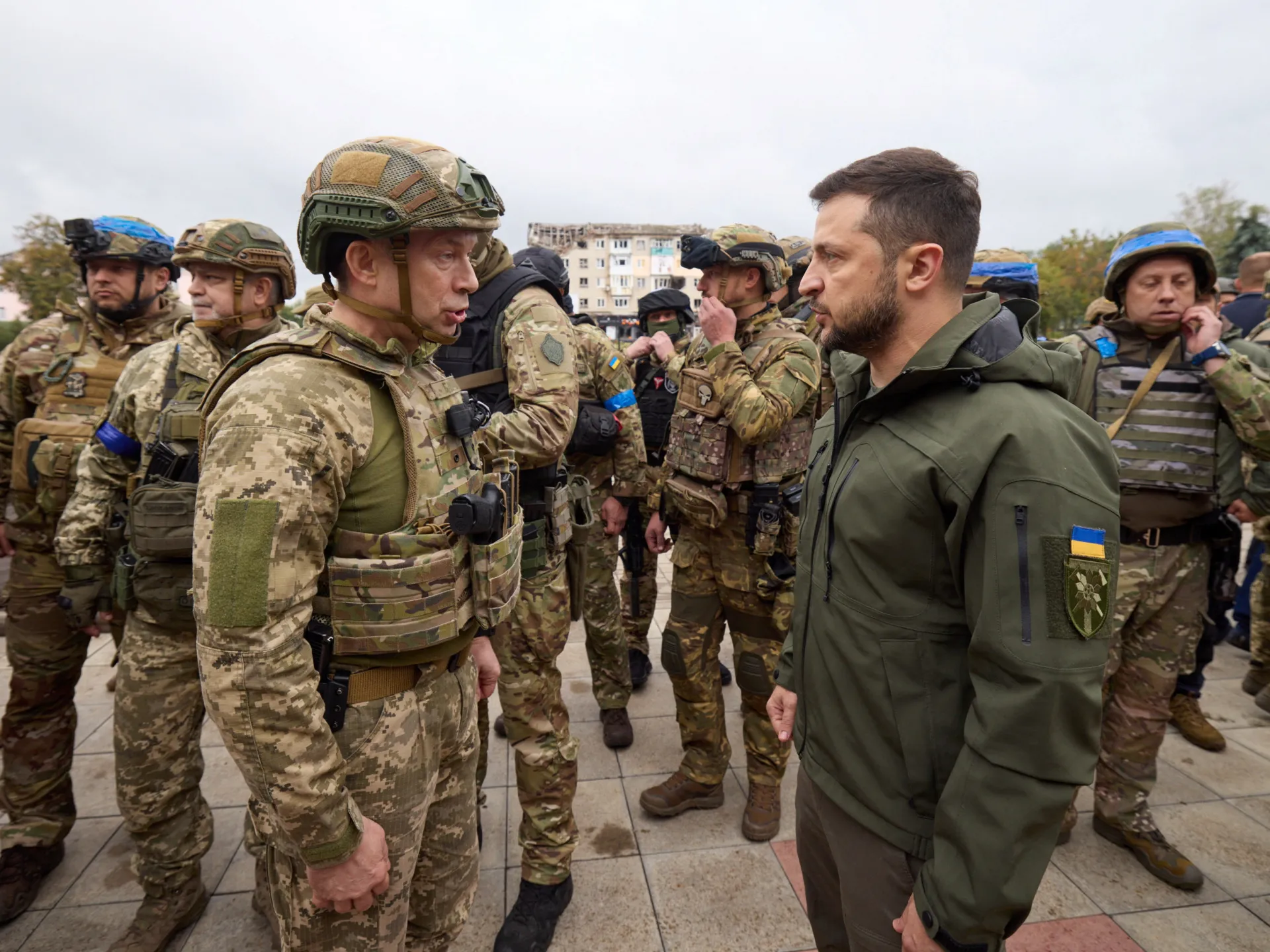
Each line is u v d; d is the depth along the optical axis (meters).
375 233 1.17
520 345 1.98
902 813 1.19
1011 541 1.03
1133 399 2.40
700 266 2.43
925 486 1.13
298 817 1.08
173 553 1.88
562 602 2.15
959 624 1.17
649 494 3.35
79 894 2.28
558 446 1.97
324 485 1.12
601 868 2.38
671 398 3.90
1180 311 2.30
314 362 1.15
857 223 1.19
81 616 2.13
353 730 1.23
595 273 72.44
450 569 1.27
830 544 1.32
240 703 1.04
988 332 1.15
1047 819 1.00
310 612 1.13
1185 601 2.36
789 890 2.29
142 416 2.03
